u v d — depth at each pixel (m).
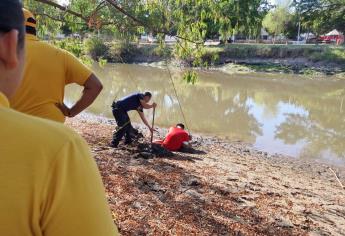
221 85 29.30
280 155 12.11
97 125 13.21
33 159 0.99
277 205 6.65
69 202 1.02
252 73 37.88
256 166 10.16
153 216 5.17
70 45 5.39
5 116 1.02
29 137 1.00
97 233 1.06
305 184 8.89
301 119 17.59
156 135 13.30
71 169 1.03
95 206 1.06
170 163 8.37
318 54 39.28
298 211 6.54
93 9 5.21
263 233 5.36
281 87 28.92
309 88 28.50
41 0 4.46
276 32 58.81
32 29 2.68
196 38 5.26
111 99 20.97
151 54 41.62
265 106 20.83
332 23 41.31
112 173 6.74
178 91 25.12
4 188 0.97
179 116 17.16
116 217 4.89
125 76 32.28
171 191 6.31
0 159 0.97
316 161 11.67
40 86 2.61
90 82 2.93
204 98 22.83
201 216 5.50
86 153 1.08
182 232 4.86
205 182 7.17
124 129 9.19
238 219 5.69
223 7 5.20
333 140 14.19
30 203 0.98
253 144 13.30
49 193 1.00
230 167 9.28
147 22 5.33
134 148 9.16
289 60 40.31
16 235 0.99
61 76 2.74
